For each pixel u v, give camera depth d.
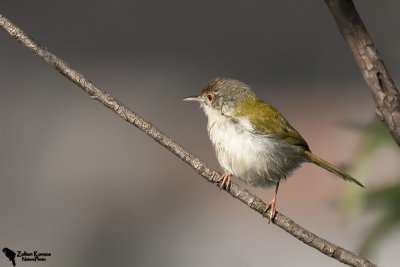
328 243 6.43
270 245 12.65
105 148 13.99
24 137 13.99
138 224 13.12
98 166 13.78
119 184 13.56
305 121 13.60
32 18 15.07
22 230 12.94
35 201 13.30
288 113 13.77
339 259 6.38
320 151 12.92
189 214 13.22
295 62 14.53
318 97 13.99
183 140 13.99
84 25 15.05
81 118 14.30
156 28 15.05
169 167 13.78
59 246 12.84
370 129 6.68
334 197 6.78
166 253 12.84
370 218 6.64
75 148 13.96
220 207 13.24
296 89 14.16
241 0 15.09
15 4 15.14
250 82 14.34
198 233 12.96
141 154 13.96
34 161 13.73
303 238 6.53
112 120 14.38
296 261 12.52
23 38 6.41
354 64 14.44
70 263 12.77
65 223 13.11
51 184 13.51
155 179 13.59
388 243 10.55
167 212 13.30
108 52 14.87
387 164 6.93
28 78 14.64
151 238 13.01
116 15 15.18
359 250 6.55
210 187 13.46
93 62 14.73
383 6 14.96
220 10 15.07
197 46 14.94
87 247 12.92
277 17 14.97
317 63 14.52
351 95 13.99
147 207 13.32
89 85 6.48
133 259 12.80
